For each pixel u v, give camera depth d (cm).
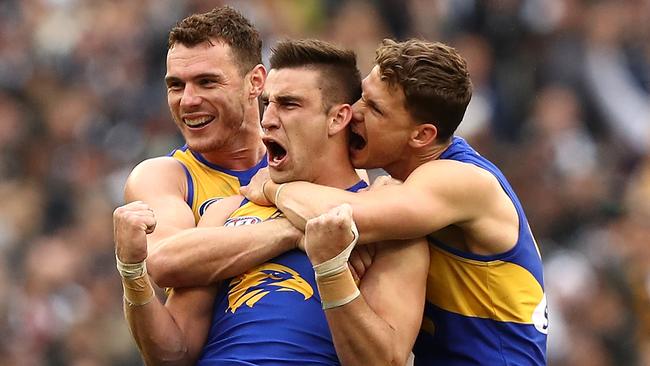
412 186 1942
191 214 2133
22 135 5272
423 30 5125
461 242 2006
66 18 5609
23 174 5166
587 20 5094
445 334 2031
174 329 2009
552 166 4559
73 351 4341
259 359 1967
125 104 5147
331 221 1867
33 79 5438
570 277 4138
